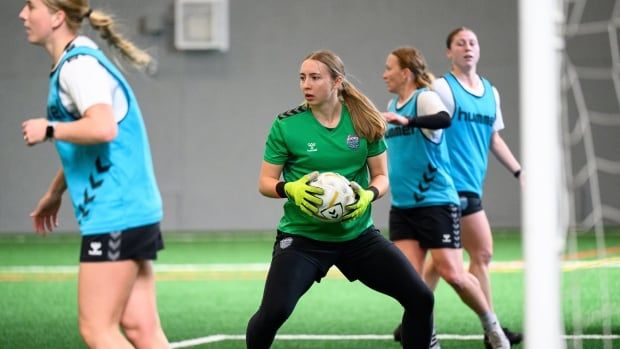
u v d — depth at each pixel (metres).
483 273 16.73
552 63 7.60
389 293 12.41
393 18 42.69
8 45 43.22
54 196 11.69
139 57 10.84
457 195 16.03
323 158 12.42
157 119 43.22
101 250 10.09
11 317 21.30
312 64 12.14
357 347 17.25
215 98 43.28
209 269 30.39
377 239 12.45
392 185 16.27
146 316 10.99
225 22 43.03
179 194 43.47
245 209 43.50
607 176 41.50
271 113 43.22
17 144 43.38
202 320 20.77
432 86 15.96
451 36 16.98
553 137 7.59
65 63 9.94
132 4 42.72
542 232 7.57
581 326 18.33
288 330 19.27
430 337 12.57
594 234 38.88
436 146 15.71
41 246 38.25
